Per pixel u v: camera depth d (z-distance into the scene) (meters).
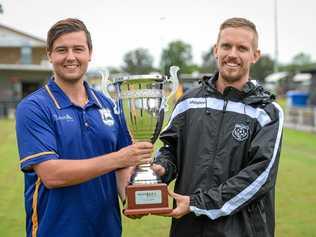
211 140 2.74
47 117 2.54
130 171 2.80
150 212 2.61
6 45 38.94
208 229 2.73
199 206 2.62
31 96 2.59
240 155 2.71
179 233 2.82
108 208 2.70
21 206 6.50
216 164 2.71
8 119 25.03
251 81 2.81
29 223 2.65
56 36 2.56
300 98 27.62
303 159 10.89
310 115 17.97
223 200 2.61
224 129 2.73
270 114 2.72
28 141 2.49
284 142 14.20
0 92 35.03
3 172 9.13
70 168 2.42
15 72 35.50
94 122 2.63
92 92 2.72
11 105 28.88
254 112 2.72
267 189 2.65
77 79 2.62
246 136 2.70
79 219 2.59
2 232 5.35
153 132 2.81
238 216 2.72
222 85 2.83
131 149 2.48
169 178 2.91
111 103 2.80
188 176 2.78
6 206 6.50
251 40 2.75
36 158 2.46
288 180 8.34
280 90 42.34
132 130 2.80
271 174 2.66
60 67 2.58
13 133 17.11
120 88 2.79
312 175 8.83
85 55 2.61
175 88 2.79
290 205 6.62
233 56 2.71
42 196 2.58
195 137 2.79
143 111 2.77
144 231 5.47
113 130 2.70
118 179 2.83
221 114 2.75
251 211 2.72
